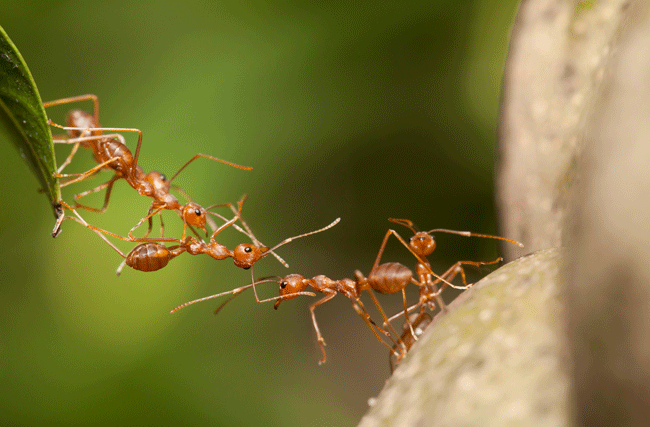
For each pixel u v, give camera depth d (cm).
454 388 10
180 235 15
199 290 15
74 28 15
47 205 15
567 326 10
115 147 12
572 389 10
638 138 9
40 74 15
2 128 11
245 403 15
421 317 12
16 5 15
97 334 15
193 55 16
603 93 10
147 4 16
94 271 15
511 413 10
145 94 15
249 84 16
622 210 9
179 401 15
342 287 12
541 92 12
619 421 9
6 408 14
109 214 15
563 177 12
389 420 11
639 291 8
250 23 16
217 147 15
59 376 14
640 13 10
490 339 11
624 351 8
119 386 14
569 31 12
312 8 16
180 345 15
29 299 15
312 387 16
